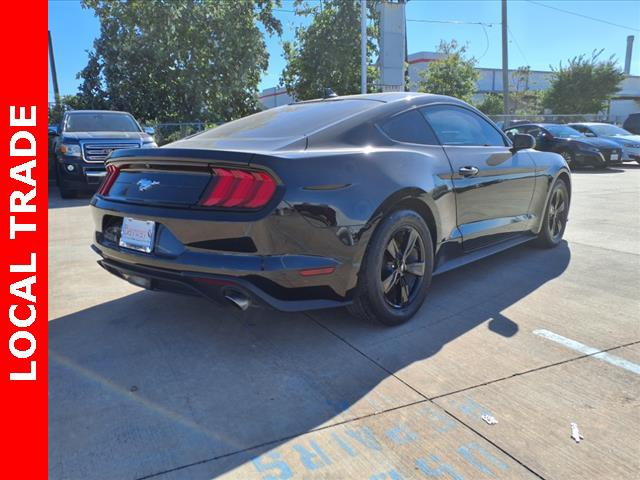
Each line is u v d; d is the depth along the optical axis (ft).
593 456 6.75
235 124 12.36
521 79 134.51
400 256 10.74
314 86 66.03
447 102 13.21
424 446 7.01
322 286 9.27
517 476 6.41
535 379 8.70
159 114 65.98
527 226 15.56
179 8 59.36
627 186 34.94
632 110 140.15
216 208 8.86
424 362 9.34
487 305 12.12
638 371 8.94
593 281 13.80
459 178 12.07
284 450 6.98
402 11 44.70
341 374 8.97
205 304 12.42
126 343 10.30
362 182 9.64
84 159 31.24
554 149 49.06
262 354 9.78
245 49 62.64
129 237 10.06
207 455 6.90
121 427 7.51
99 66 66.44
